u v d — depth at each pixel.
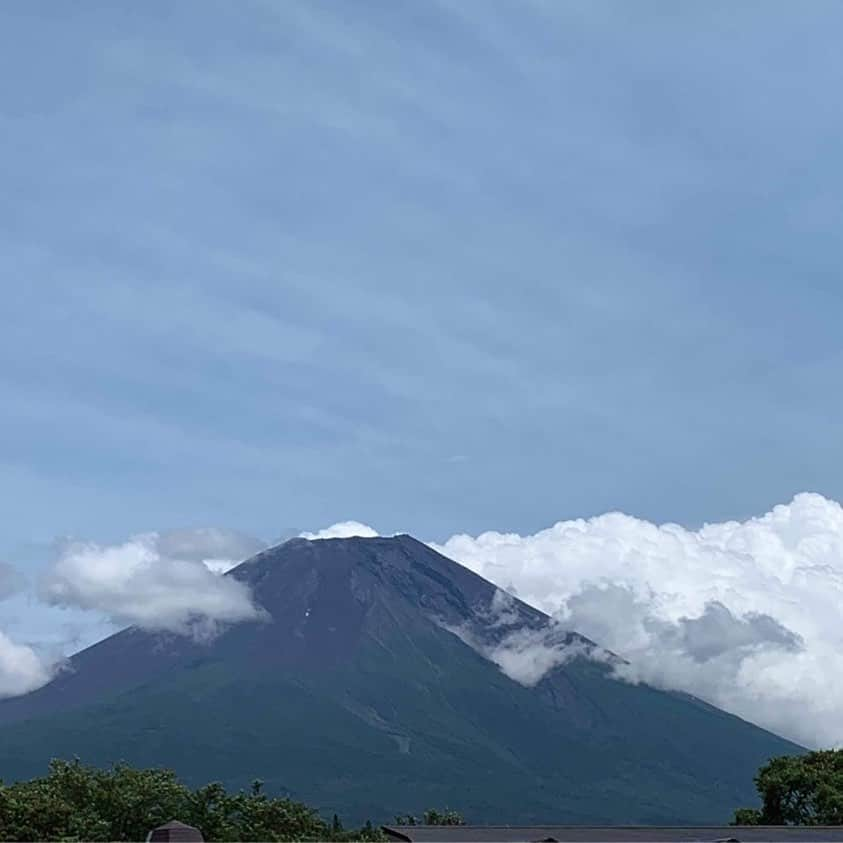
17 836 50.78
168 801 56.19
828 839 40.03
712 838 39.78
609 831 40.31
